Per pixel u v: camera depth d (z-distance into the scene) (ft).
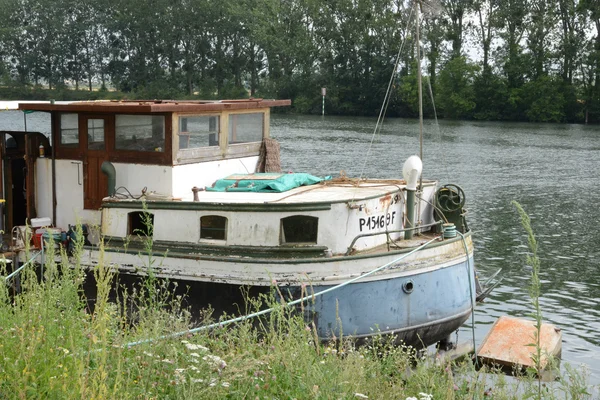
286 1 347.97
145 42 364.17
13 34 348.18
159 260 43.19
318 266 40.88
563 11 331.36
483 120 314.14
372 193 44.70
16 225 51.80
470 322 59.00
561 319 60.44
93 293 44.88
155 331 26.91
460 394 30.83
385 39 330.13
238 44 368.07
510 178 139.33
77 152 48.44
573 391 30.35
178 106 45.47
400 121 292.20
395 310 42.06
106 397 20.93
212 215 42.70
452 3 335.26
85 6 361.71
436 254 43.57
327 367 27.66
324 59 335.88
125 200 44.21
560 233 93.91
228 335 33.42
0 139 49.52
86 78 370.73
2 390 21.15
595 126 282.15
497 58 325.01
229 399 24.34
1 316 25.76
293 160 150.92
